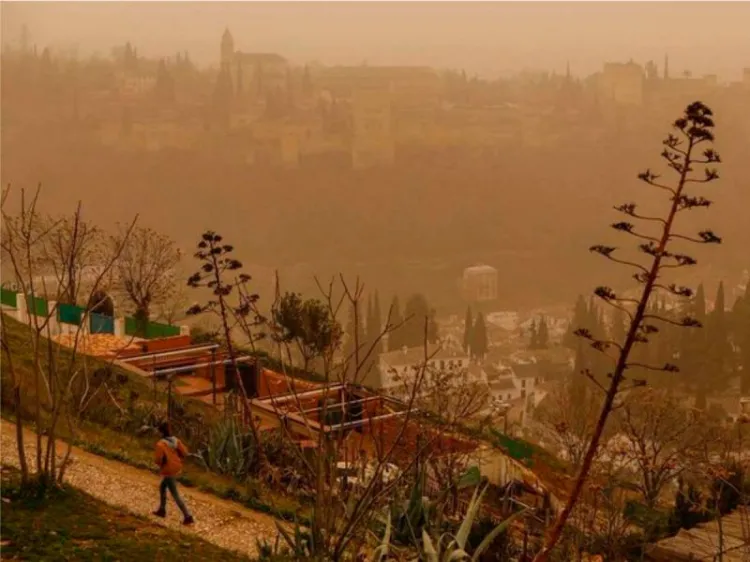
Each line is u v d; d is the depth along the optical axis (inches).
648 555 516.1
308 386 644.1
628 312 312.2
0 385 609.0
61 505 444.5
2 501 435.2
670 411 607.8
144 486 522.6
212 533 468.1
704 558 498.3
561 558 467.2
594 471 550.9
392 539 415.2
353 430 536.1
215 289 367.6
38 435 460.4
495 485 616.4
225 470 583.8
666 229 300.2
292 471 550.0
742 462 600.1
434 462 527.5
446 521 451.8
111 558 389.1
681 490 571.5
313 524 347.6
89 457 556.7
